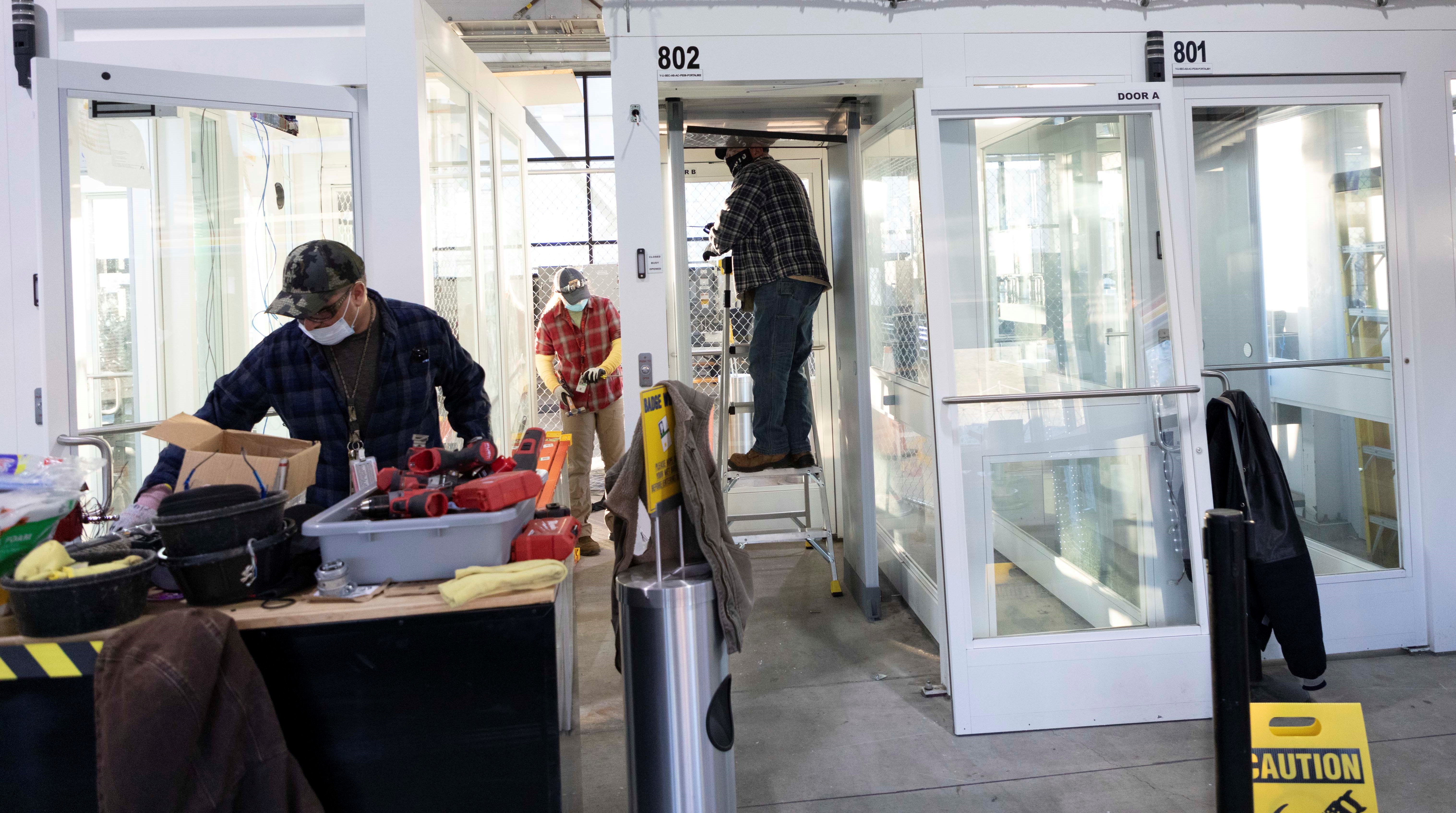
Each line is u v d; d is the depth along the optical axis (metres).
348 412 2.12
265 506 1.54
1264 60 2.99
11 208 2.78
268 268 3.06
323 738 1.49
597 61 5.74
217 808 1.33
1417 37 3.02
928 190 2.74
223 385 2.09
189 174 2.93
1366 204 3.12
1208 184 3.09
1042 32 2.97
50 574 1.39
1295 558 2.66
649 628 1.79
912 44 2.95
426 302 3.06
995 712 2.64
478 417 2.35
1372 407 3.14
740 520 4.27
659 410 1.81
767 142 3.58
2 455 1.63
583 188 6.75
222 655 1.36
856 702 2.87
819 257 3.47
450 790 1.52
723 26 2.95
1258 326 3.13
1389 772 2.30
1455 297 3.07
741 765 2.48
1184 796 2.24
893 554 3.95
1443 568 3.07
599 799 2.33
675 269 3.49
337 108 2.94
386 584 1.57
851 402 3.69
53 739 1.43
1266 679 2.90
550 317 4.43
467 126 3.73
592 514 5.44
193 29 2.95
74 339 2.57
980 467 2.78
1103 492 2.82
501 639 1.51
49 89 2.49
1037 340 2.83
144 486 1.85
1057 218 2.84
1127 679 2.67
